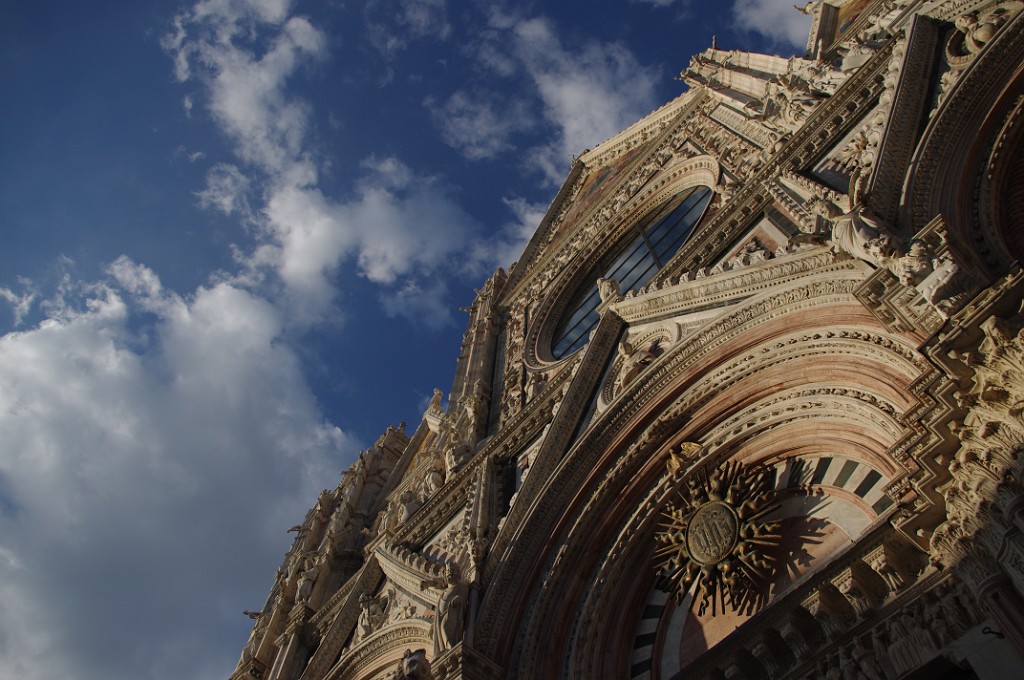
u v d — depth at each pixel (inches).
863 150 519.2
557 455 636.7
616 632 526.9
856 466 461.1
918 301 375.9
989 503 321.7
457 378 1043.9
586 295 976.9
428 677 554.3
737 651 431.8
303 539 1165.7
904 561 386.3
